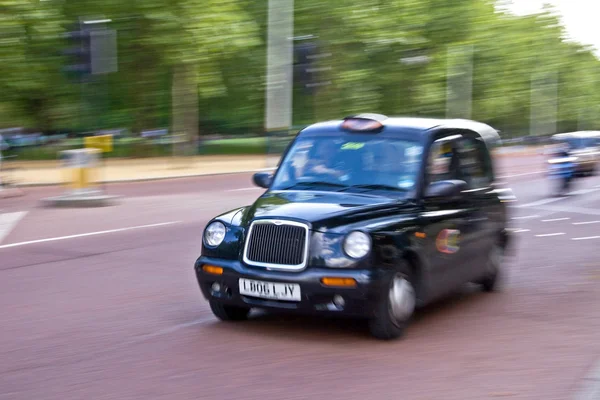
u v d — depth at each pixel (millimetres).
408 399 6172
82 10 43969
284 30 37781
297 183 8844
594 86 126438
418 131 8938
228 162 45719
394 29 61188
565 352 7570
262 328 8312
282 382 6562
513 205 22688
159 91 52781
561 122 129875
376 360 7211
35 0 39688
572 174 26047
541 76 98688
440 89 67000
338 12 57562
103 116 52031
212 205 21500
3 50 38906
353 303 7535
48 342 7812
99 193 21484
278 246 7734
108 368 6938
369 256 7520
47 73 43344
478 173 9859
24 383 6539
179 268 11938
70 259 12633
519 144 93500
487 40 75500
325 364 7074
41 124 50500
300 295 7590
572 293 10430
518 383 6598
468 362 7195
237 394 6258
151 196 24172
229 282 7934
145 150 50312
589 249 14430
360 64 61062
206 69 49125
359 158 8836
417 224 8148
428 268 8297
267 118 38406
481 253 9703
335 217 7723
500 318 8953
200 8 44125
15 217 18172
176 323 8562
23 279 11008
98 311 9148
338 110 59719
